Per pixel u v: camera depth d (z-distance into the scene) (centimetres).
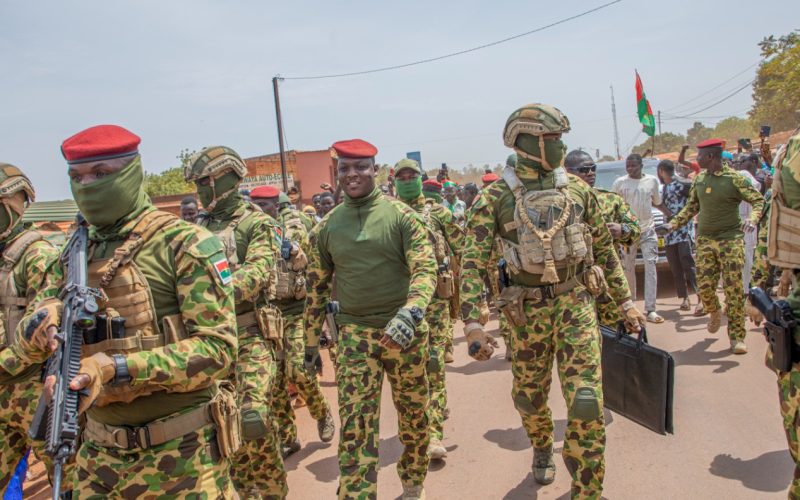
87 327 212
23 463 356
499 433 503
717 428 468
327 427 529
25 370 334
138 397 232
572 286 358
